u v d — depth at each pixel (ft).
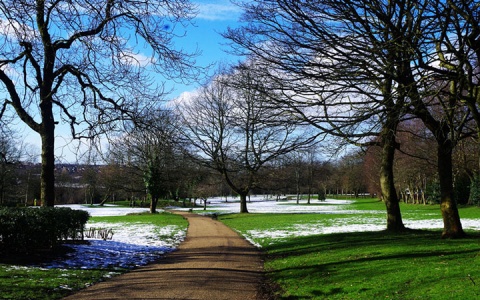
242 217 122.83
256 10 32.45
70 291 26.76
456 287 22.25
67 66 39.45
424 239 43.93
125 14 32.60
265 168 129.90
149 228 85.51
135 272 35.47
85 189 219.61
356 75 29.35
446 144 41.04
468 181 161.17
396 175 177.27
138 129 36.35
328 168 209.36
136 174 142.92
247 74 34.55
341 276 30.07
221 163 102.37
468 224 74.90
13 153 125.59
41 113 41.78
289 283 30.60
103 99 38.09
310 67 30.81
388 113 28.89
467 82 27.89
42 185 42.42
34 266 33.60
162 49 33.91
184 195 216.74
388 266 30.81
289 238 61.98
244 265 40.32
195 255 47.21
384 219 102.27
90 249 46.34
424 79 26.50
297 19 30.27
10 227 34.58
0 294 23.68
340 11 30.58
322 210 163.53
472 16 25.34
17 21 27.09
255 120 33.45
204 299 25.79
